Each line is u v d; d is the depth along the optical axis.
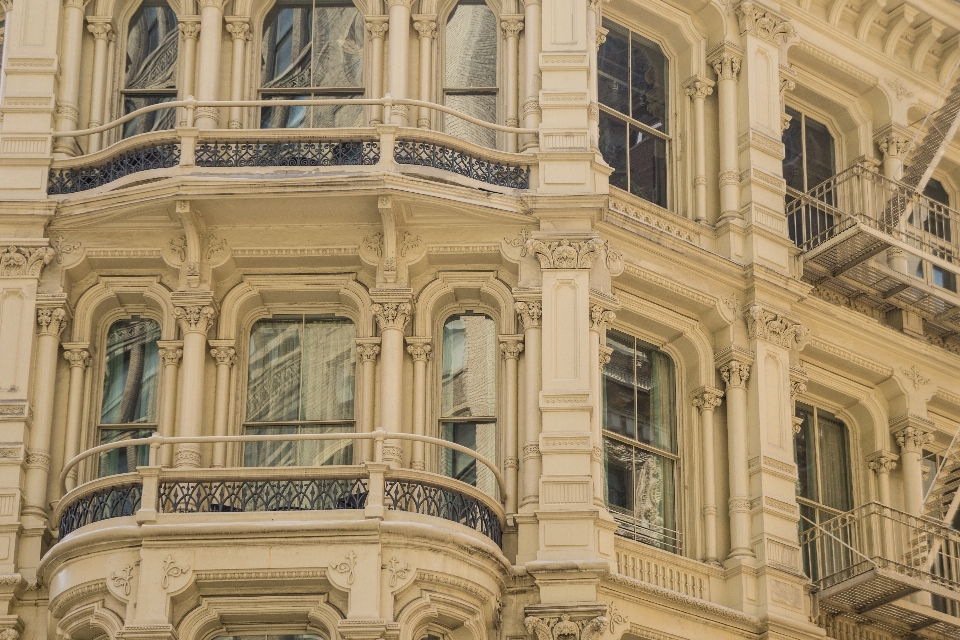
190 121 65.75
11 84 67.50
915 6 78.44
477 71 70.31
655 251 68.38
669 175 72.94
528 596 61.59
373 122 68.38
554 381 63.81
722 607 64.25
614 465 67.12
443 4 71.00
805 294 70.88
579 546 61.69
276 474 59.69
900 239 72.75
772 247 71.19
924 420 74.31
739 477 67.38
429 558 59.09
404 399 64.94
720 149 72.75
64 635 59.56
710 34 74.31
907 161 78.75
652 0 73.31
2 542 61.41
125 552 58.88
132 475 59.75
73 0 69.31
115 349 66.38
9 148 66.62
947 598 71.19
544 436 63.03
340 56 70.31
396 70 68.38
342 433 62.25
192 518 58.81
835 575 68.12
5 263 65.06
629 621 62.53
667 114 73.75
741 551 66.19
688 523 67.69
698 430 68.69
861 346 73.62
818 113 79.00
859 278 73.19
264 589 58.75
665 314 69.00
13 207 65.38
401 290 65.06
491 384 65.94
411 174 65.12
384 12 70.00
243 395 65.56
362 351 65.38
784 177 76.81
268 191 64.06
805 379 70.75
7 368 63.81
